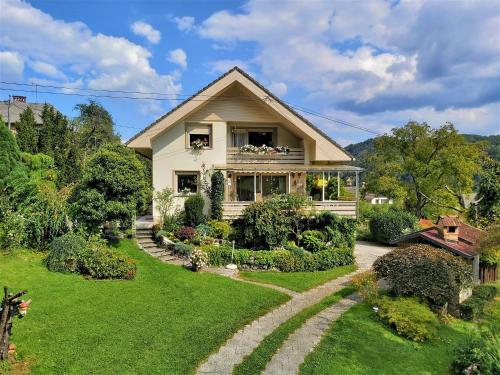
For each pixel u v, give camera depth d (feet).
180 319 39.63
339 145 82.94
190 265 59.16
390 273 49.73
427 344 41.04
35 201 56.70
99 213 55.98
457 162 120.78
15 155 63.52
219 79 79.97
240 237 74.13
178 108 78.64
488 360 33.94
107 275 48.98
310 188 92.63
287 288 55.36
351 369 33.71
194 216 75.66
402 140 130.41
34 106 152.76
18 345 30.89
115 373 28.63
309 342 38.32
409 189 133.49
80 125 185.26
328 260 67.41
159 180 82.33
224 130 84.74
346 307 49.08
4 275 44.01
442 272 48.14
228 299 47.01
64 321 35.83
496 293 59.93
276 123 87.45
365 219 119.44
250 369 31.73
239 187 88.07
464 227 69.92
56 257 48.75
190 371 30.42
